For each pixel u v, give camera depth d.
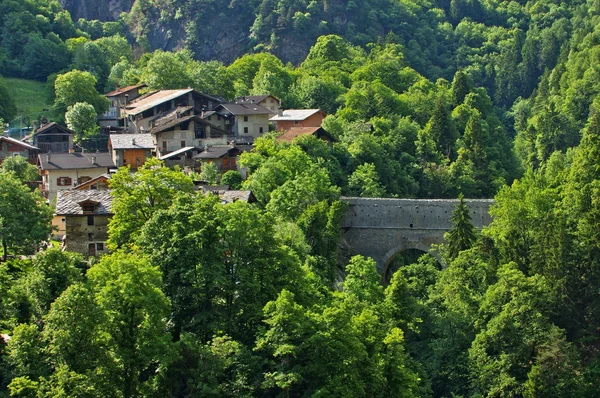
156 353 91.25
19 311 98.56
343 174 180.25
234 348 96.06
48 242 131.62
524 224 140.00
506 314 115.56
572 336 126.50
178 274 103.44
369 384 96.81
